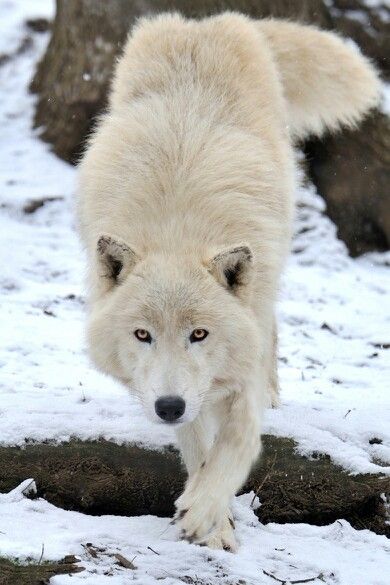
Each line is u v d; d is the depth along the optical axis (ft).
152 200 30.45
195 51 35.91
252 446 28.94
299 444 32.37
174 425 27.73
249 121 34.04
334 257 64.44
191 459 30.35
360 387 43.19
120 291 28.84
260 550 28.30
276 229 31.81
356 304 57.00
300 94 44.60
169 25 37.88
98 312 29.73
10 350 43.34
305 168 67.46
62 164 71.51
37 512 29.27
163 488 31.27
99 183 32.22
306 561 27.58
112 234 29.30
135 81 35.45
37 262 57.82
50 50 75.82
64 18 72.33
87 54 70.69
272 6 68.33
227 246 28.71
